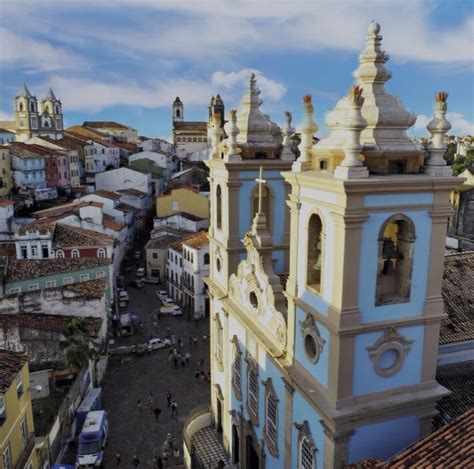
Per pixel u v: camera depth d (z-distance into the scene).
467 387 22.03
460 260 27.64
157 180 109.50
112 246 60.41
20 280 49.22
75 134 131.12
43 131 137.88
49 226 59.41
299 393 20.92
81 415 36.09
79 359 37.62
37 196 90.19
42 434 31.95
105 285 48.44
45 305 43.69
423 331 18.86
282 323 22.33
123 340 52.03
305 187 19.00
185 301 61.31
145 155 119.75
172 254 64.12
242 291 27.14
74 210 69.31
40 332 39.06
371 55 17.53
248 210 28.83
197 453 31.59
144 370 45.84
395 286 18.83
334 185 16.47
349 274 17.08
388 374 18.66
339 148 18.02
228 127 27.62
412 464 15.53
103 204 76.88
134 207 89.62
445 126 17.09
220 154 30.77
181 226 77.12
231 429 30.14
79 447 32.59
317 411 19.33
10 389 25.98
